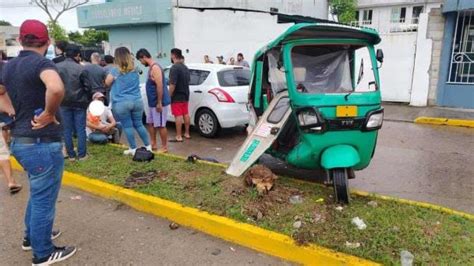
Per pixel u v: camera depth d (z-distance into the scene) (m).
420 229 3.58
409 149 7.10
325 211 3.97
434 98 11.45
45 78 2.84
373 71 4.34
